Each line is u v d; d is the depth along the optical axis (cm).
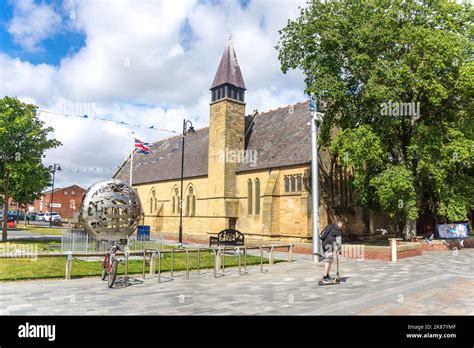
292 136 3297
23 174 2545
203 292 1153
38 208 10100
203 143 4412
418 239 2734
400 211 2503
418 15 2353
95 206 1816
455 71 2378
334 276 1478
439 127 2572
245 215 3372
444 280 1329
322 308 925
